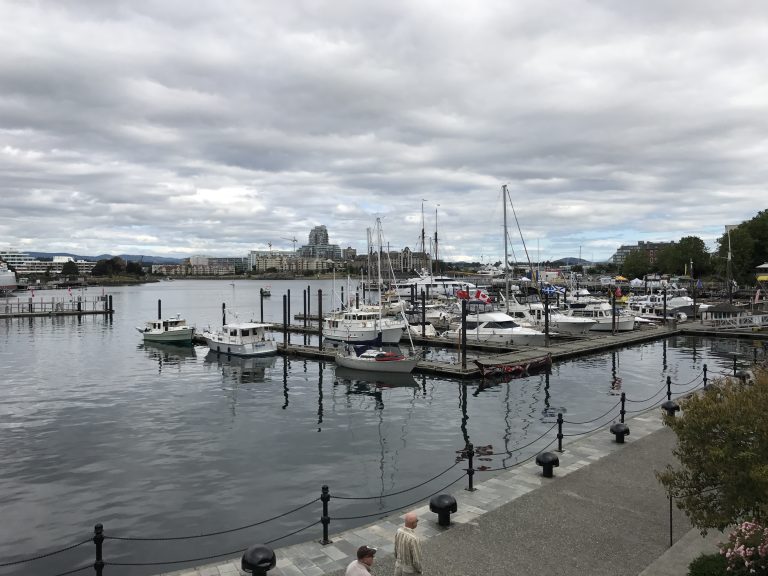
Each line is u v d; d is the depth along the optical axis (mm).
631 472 17953
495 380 44750
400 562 10688
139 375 49062
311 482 22453
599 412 33531
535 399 37500
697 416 11172
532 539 13375
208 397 39625
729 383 12359
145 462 25172
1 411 35219
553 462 17734
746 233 131500
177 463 25000
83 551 17078
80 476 23438
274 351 60500
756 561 9555
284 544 17234
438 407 35812
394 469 23844
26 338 77812
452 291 124312
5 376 48344
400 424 31578
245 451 26688
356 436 29156
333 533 17812
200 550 16984
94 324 99250
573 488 16641
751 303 89688
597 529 13859
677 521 14258
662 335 67688
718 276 145250
